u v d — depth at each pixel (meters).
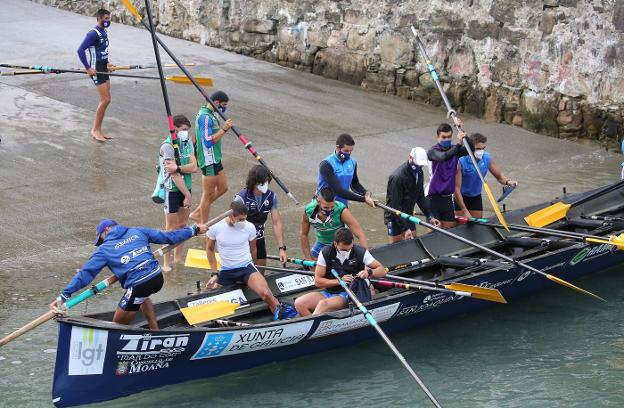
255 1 30.39
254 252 14.50
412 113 26.52
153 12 33.22
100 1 34.56
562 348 14.19
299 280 14.94
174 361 12.42
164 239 12.92
